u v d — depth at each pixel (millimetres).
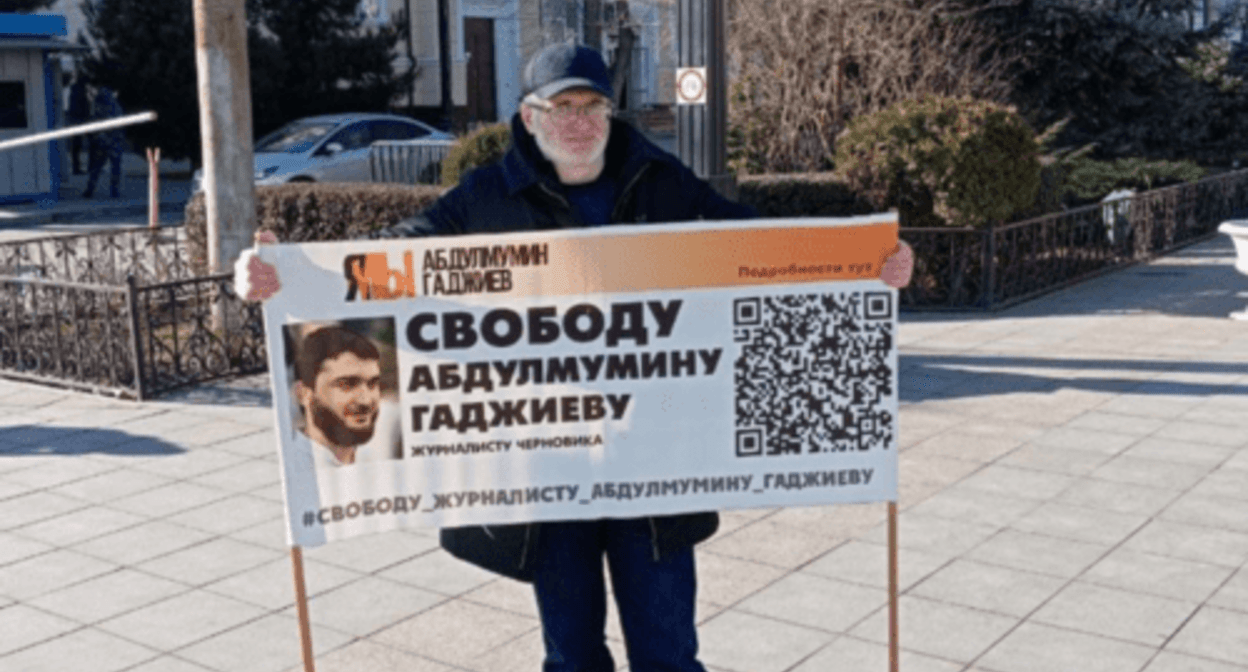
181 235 15805
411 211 11305
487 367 3426
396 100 25188
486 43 32781
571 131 3332
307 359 3371
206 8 9328
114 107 20969
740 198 11406
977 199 11031
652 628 3576
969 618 4734
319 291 3350
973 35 16125
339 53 23781
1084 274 12656
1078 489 6184
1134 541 5488
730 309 3455
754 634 4637
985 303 11141
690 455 3512
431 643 4645
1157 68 16625
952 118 11195
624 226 3393
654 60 30750
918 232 11227
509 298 3402
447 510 3480
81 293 8648
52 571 5391
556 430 3471
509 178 3428
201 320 8570
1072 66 16500
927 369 8781
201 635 4746
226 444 7184
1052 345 9539
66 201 20609
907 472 6484
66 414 7887
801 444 3535
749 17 14617
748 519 5836
